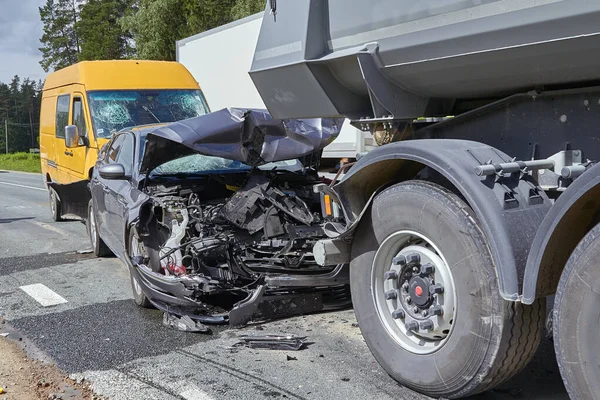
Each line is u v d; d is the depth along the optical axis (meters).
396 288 3.92
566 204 2.93
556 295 3.04
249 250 5.84
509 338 3.28
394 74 3.81
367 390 3.98
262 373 4.32
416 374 3.75
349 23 3.96
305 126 6.45
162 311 5.90
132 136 7.22
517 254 3.13
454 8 3.32
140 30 36.72
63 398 4.02
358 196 4.14
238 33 12.57
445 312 3.57
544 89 3.49
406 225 3.74
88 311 5.95
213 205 6.12
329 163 8.99
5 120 117.94
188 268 5.47
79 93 10.46
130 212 5.89
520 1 3.01
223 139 6.04
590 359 2.91
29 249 9.10
